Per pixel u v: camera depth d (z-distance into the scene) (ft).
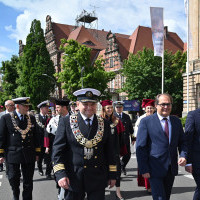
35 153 17.69
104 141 11.21
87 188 10.62
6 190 21.93
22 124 17.33
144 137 13.09
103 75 117.19
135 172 27.73
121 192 20.66
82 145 10.79
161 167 12.62
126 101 120.67
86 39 193.98
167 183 13.01
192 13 93.09
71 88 116.06
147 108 22.67
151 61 118.83
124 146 19.81
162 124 13.09
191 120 13.99
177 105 130.72
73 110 29.73
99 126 11.26
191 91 88.94
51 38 206.49
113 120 18.70
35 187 22.65
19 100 17.37
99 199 10.66
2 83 185.88
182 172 27.89
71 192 10.74
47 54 162.91
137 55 124.98
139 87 118.93
